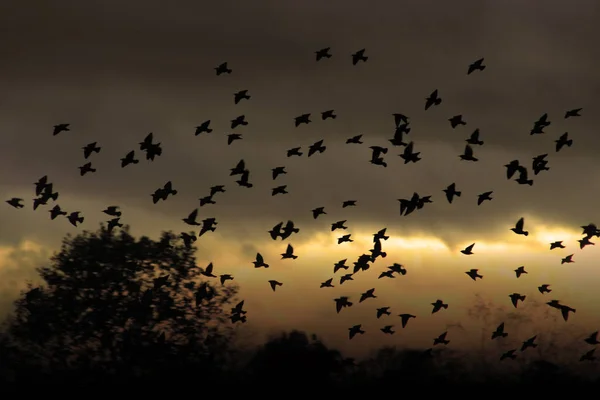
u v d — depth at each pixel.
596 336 64.31
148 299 72.88
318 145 55.44
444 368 70.69
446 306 58.47
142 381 72.50
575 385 68.19
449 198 50.12
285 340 70.94
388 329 59.06
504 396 67.31
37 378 72.62
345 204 57.72
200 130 55.25
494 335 62.41
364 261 56.09
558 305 54.91
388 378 68.94
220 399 68.88
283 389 68.38
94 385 72.50
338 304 57.97
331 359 69.56
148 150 52.06
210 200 55.88
